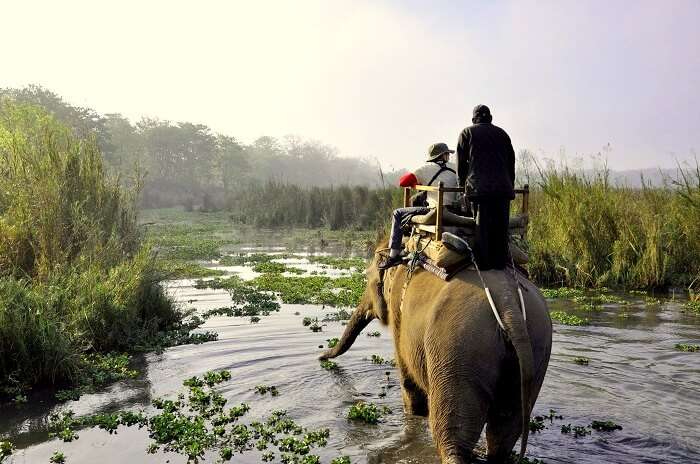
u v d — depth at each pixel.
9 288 8.49
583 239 14.52
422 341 4.98
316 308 12.42
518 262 5.42
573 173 15.66
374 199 31.59
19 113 13.30
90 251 10.92
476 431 4.42
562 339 9.55
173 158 95.25
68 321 8.78
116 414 6.49
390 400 7.19
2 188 11.71
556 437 6.01
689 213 14.05
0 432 6.15
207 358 8.77
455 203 5.70
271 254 21.55
